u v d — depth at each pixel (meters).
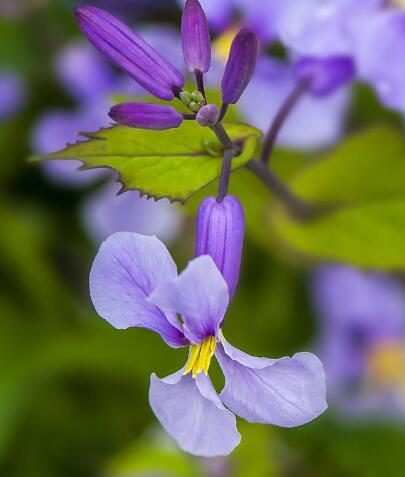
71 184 0.33
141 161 0.25
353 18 0.27
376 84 0.28
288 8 0.28
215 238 0.24
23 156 0.33
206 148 0.25
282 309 0.33
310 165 0.28
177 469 0.32
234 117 0.27
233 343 0.32
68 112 0.33
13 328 0.33
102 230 0.32
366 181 0.28
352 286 0.32
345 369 0.33
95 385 0.33
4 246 0.33
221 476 0.32
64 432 0.33
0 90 0.33
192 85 0.27
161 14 0.32
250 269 0.33
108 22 0.24
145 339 0.32
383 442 0.32
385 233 0.29
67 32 0.33
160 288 0.23
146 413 0.33
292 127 0.29
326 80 0.27
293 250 0.29
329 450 0.32
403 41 0.27
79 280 0.34
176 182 0.25
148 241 0.23
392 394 0.33
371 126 0.28
